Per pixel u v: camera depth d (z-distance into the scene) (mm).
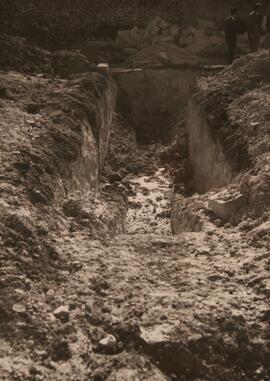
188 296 4863
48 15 18594
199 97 10859
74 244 5785
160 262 5574
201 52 16594
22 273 4906
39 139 8117
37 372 3934
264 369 4289
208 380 4137
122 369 4047
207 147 9922
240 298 4887
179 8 19141
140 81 14898
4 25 17906
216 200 7082
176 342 4262
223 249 5969
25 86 10867
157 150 13625
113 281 5062
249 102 9781
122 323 4465
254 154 8156
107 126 12133
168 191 10883
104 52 17156
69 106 9836
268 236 5969
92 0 19031
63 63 14203
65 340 4219
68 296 4777
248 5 18625
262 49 13945
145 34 17688
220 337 4391
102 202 8328
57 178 7328
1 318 4352
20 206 6098
